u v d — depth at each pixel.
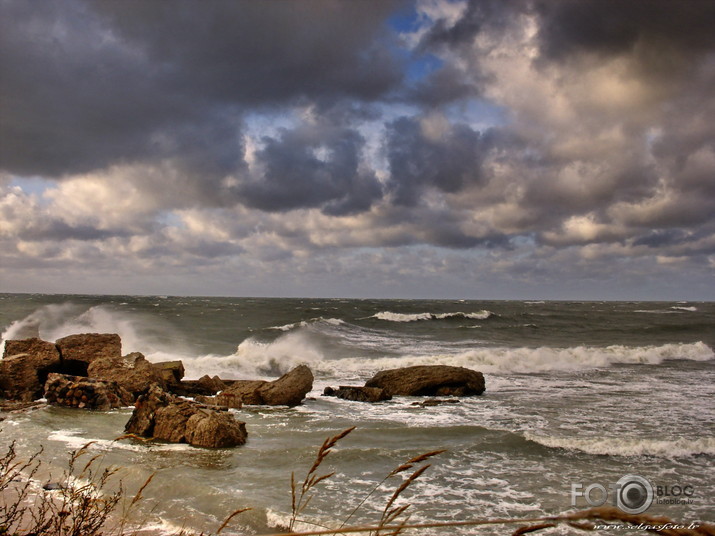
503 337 51.00
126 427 14.55
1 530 4.12
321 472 11.42
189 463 11.81
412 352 38.03
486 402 20.86
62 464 10.98
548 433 15.48
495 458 12.72
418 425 16.44
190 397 21.30
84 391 18.27
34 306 75.06
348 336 47.69
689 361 35.25
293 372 21.59
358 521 8.73
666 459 12.73
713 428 16.14
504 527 8.64
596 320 75.56
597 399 21.38
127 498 9.27
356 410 19.30
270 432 15.41
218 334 45.72
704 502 9.99
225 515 8.85
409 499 9.95
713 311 115.81
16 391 19.50
